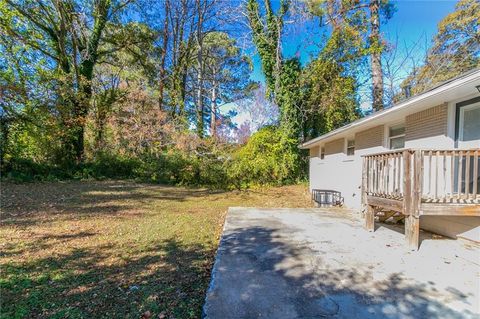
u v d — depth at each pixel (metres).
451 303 2.45
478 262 3.39
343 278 2.95
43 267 3.71
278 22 14.91
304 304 2.44
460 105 4.55
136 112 15.05
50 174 13.34
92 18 15.52
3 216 6.39
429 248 3.92
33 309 2.71
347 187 8.82
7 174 12.04
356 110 15.37
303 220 5.91
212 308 2.37
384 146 6.73
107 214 7.10
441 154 3.92
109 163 15.40
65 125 14.07
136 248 4.57
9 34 12.36
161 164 14.83
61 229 5.59
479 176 4.37
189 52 19.42
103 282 3.31
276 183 14.88
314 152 12.92
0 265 3.72
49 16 13.87
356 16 13.45
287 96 15.21
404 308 2.37
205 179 14.46
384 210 5.44
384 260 3.47
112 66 17.92
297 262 3.41
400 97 15.37
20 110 12.25
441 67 13.95
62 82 13.77
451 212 3.84
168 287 3.18
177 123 15.87
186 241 4.99
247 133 20.27
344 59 14.45
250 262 3.42
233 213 6.81
